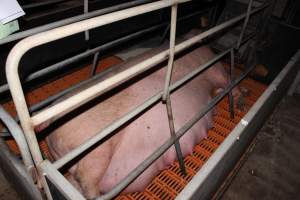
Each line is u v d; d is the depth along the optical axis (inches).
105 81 47.7
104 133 53.3
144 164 59.6
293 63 99.8
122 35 141.3
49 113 40.8
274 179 101.9
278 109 135.3
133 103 67.8
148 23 159.2
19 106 36.9
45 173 43.9
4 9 60.7
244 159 103.1
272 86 85.7
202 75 88.9
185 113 74.6
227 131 99.3
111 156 65.1
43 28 68.7
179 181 80.4
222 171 72.7
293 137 121.3
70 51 121.6
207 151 91.0
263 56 124.4
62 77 116.9
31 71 108.6
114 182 65.3
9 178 76.6
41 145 81.1
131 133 66.2
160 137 68.7
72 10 127.6
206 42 122.2
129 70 51.3
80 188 65.1
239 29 123.7
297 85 144.3
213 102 81.3
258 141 116.2
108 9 84.0
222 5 136.9
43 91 108.3
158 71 76.9
